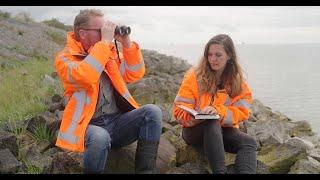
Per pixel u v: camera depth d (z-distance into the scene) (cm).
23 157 573
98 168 461
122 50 525
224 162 478
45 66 1393
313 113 1402
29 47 1808
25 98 877
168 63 1620
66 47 501
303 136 888
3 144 573
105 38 484
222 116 496
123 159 518
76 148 464
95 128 470
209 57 511
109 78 502
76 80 471
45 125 629
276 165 550
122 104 509
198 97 516
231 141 499
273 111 1142
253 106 1055
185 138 532
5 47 1648
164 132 655
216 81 519
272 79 2725
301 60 5950
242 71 521
